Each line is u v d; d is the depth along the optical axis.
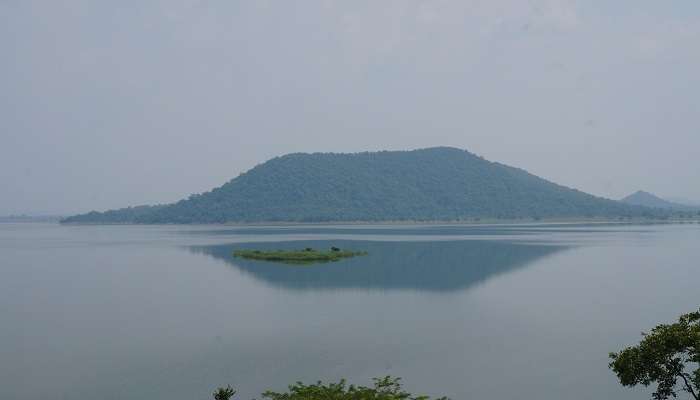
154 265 92.69
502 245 131.12
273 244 141.38
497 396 29.64
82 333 43.56
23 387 31.41
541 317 48.00
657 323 45.53
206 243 149.62
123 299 58.97
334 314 49.75
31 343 40.59
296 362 35.53
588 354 36.91
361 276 75.31
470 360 35.72
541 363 35.06
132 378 32.72
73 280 74.62
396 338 41.09
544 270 81.00
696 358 20.33
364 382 31.64
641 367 21.48
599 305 53.34
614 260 94.56
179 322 47.12
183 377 32.84
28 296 61.50
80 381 32.31
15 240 178.75
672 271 79.06
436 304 54.22
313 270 82.44
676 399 29.03
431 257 100.94
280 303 55.47
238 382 31.91
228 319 48.09
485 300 56.25
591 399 29.20
